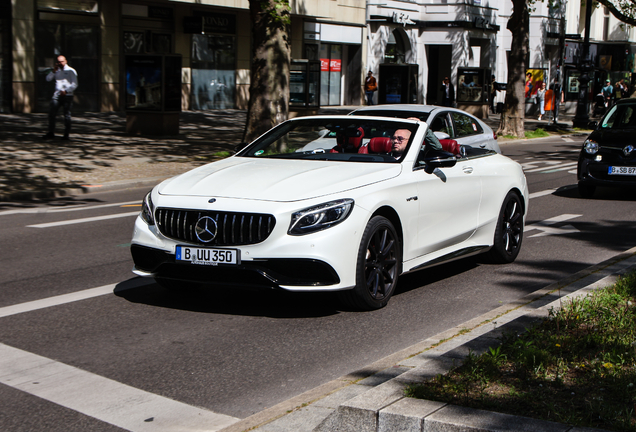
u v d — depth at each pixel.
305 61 24.86
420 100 44.38
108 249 8.47
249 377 4.64
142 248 5.93
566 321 5.13
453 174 7.06
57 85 18.73
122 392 4.36
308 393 4.27
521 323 5.14
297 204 5.57
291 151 6.97
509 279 7.41
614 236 9.78
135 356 4.98
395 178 6.29
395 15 41.28
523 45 26.66
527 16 26.58
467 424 3.38
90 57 27.88
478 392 3.89
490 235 7.76
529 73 37.41
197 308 6.14
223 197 5.71
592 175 13.03
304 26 36.78
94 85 28.12
